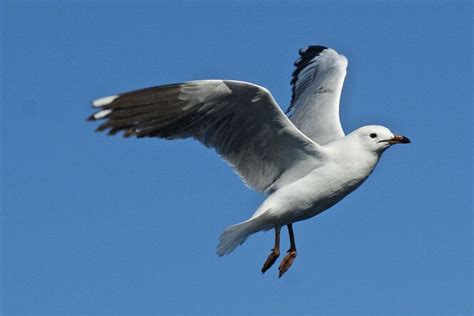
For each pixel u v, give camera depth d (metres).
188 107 13.71
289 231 15.15
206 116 13.84
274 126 13.78
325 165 14.09
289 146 14.05
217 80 13.44
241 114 13.73
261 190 14.43
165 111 13.73
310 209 14.23
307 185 14.08
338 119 15.80
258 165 14.31
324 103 16.14
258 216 13.98
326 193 14.16
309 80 17.12
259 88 13.27
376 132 14.29
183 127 13.88
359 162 14.18
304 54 17.41
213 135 14.03
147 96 13.66
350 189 14.32
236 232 13.89
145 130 13.71
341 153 14.16
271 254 14.35
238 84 13.31
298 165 14.21
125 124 13.61
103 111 13.55
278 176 14.38
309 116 16.09
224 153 14.18
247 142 14.10
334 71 16.64
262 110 13.58
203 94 13.57
